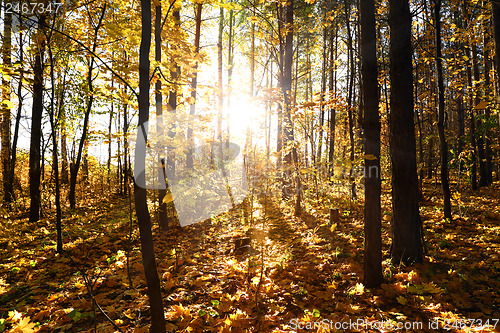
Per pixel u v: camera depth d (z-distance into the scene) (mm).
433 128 15086
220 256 5332
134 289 3881
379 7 8273
